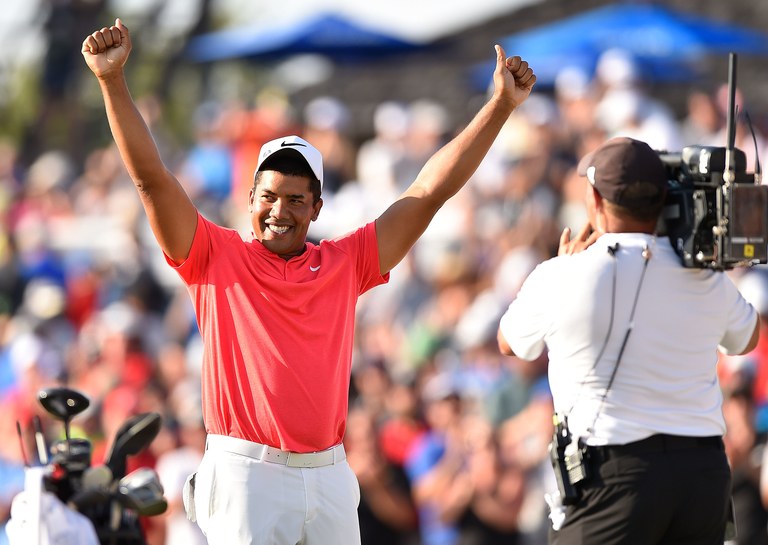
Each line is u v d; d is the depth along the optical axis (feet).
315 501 38.60
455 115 143.43
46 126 163.63
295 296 38.70
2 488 81.10
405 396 72.54
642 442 37.68
